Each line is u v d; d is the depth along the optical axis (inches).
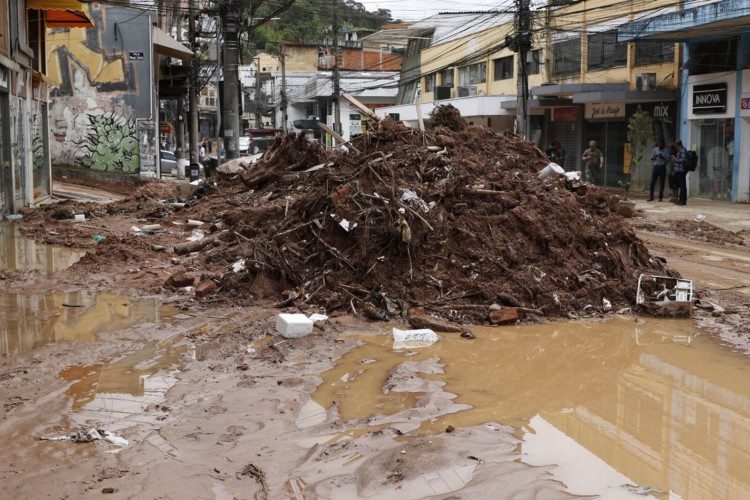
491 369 272.2
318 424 216.8
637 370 273.0
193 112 1493.6
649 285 370.6
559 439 206.8
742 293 402.0
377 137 442.6
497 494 171.6
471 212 386.9
